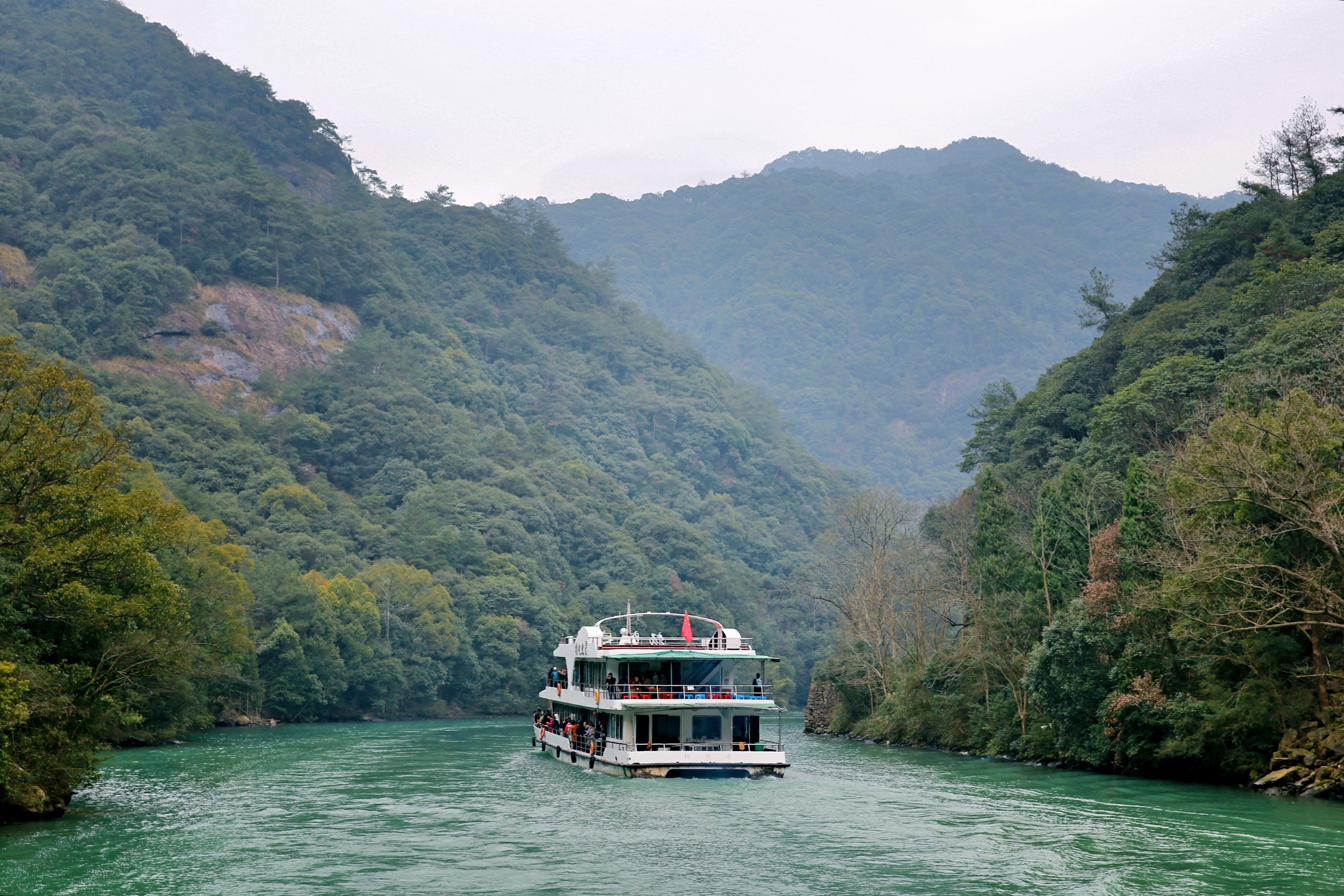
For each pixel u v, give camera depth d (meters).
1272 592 53.66
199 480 185.00
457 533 193.62
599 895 34.56
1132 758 61.22
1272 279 93.19
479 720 148.88
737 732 62.47
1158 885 35.19
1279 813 47.09
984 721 82.38
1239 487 53.28
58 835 43.06
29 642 46.78
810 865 38.78
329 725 127.19
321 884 35.66
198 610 94.75
